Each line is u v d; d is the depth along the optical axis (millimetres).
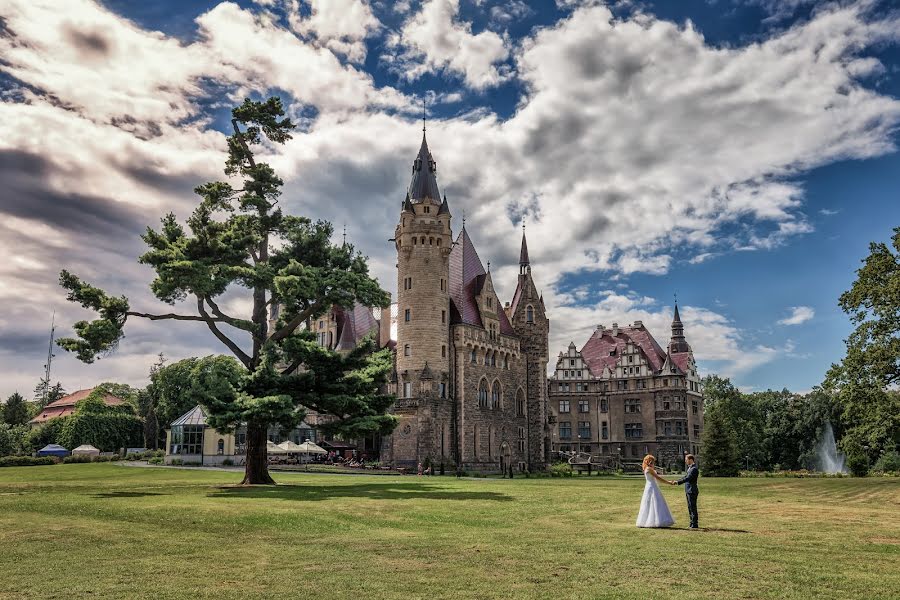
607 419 136500
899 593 12656
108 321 39625
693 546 17281
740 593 12609
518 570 14422
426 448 85125
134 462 91500
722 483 55062
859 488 46781
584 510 27078
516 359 102500
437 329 89812
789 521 23703
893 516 26031
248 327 43406
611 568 14602
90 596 12312
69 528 20562
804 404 133250
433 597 12227
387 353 44875
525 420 102938
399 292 92125
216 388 39750
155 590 12719
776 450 134000
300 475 59250
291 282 39719
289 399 38906
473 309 97938
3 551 16672
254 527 21203
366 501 29844
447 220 92688
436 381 88250
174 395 116688
